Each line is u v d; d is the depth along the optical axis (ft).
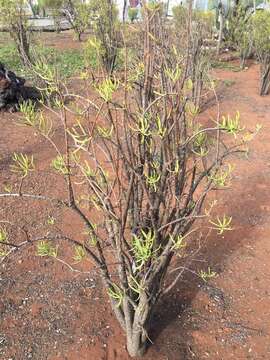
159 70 6.15
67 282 9.30
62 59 26.76
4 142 15.81
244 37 28.84
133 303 6.87
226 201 12.36
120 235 6.11
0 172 13.55
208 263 9.96
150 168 6.21
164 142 5.88
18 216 11.38
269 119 19.24
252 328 8.38
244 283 9.45
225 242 10.68
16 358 7.66
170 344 7.99
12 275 9.45
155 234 6.25
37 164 14.16
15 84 19.07
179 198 6.44
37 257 9.98
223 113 19.53
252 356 7.84
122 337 8.04
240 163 14.79
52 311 8.58
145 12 5.60
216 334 8.23
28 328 8.21
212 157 14.60
